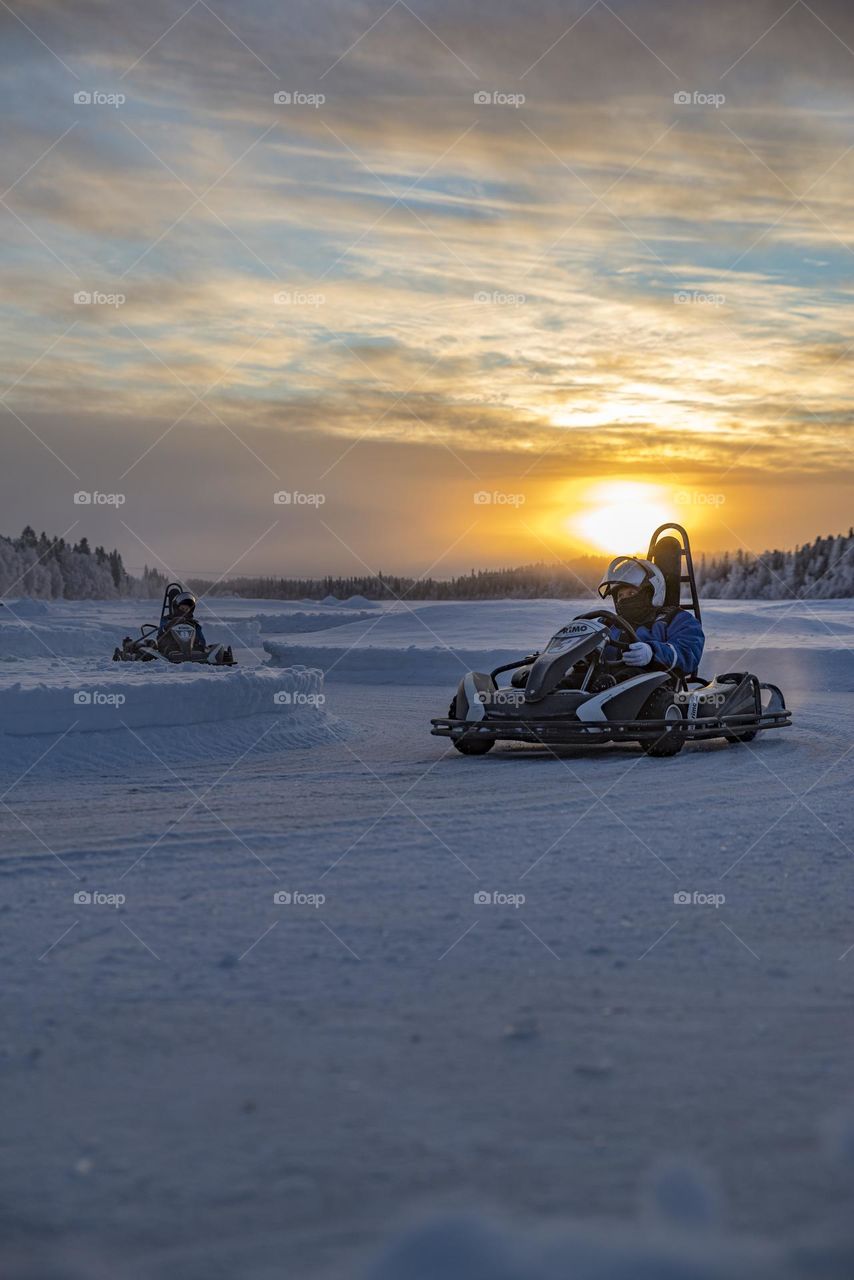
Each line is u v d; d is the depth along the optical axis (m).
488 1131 2.91
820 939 4.71
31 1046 3.53
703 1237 2.23
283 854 6.43
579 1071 3.30
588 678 10.88
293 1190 2.62
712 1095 3.13
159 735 10.75
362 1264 2.28
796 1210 2.46
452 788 8.87
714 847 6.59
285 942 4.68
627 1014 3.80
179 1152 2.82
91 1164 2.76
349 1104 3.08
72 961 4.43
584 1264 2.02
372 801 8.25
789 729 12.96
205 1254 2.35
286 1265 2.30
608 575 11.92
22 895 5.51
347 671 22.58
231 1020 3.75
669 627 11.70
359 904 5.30
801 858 6.28
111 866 6.14
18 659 16.27
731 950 4.55
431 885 5.68
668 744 10.69
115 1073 3.31
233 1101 3.11
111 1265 2.31
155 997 3.99
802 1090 3.16
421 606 42.94
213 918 5.06
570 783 9.11
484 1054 3.44
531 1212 2.48
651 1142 2.83
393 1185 2.63
